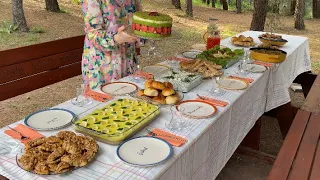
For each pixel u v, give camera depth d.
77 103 1.83
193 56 2.89
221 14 15.21
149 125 1.60
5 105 3.97
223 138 1.91
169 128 1.57
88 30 2.12
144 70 2.47
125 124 1.50
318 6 15.14
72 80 4.94
